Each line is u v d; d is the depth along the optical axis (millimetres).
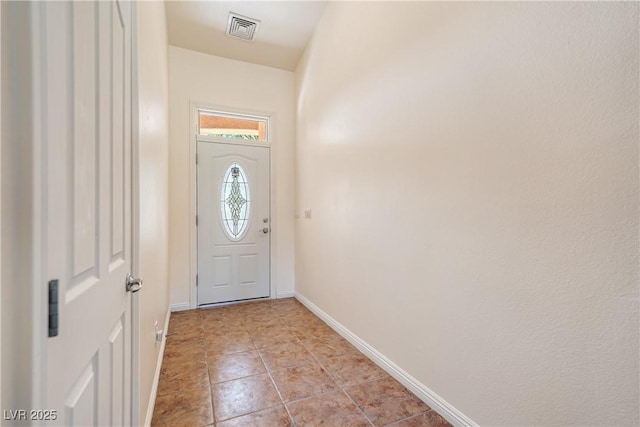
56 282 504
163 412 1578
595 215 965
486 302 1322
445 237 1535
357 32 2326
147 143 1499
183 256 3232
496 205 1275
